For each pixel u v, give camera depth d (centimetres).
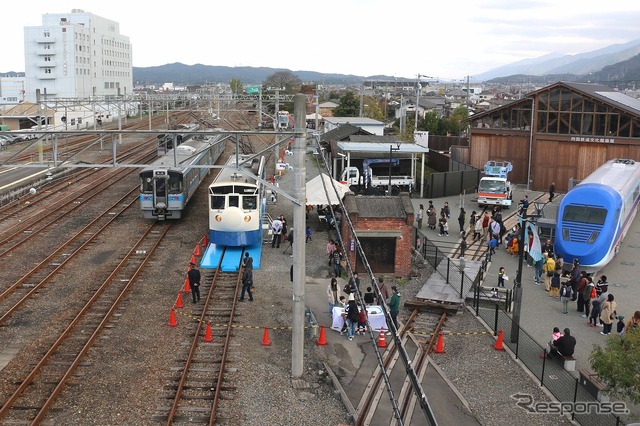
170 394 1595
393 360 1881
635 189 3581
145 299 2312
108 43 14238
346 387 1702
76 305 2217
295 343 1730
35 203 4012
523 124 5009
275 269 2773
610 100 4575
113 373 1703
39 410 1487
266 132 1733
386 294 2189
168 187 3497
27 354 1797
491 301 2391
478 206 4306
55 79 12162
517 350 1895
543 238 3131
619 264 3025
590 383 1658
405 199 2808
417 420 1530
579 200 2902
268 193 4266
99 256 2862
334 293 2173
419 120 9050
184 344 1914
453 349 1981
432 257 2898
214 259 2848
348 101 9769
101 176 5166
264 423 1488
